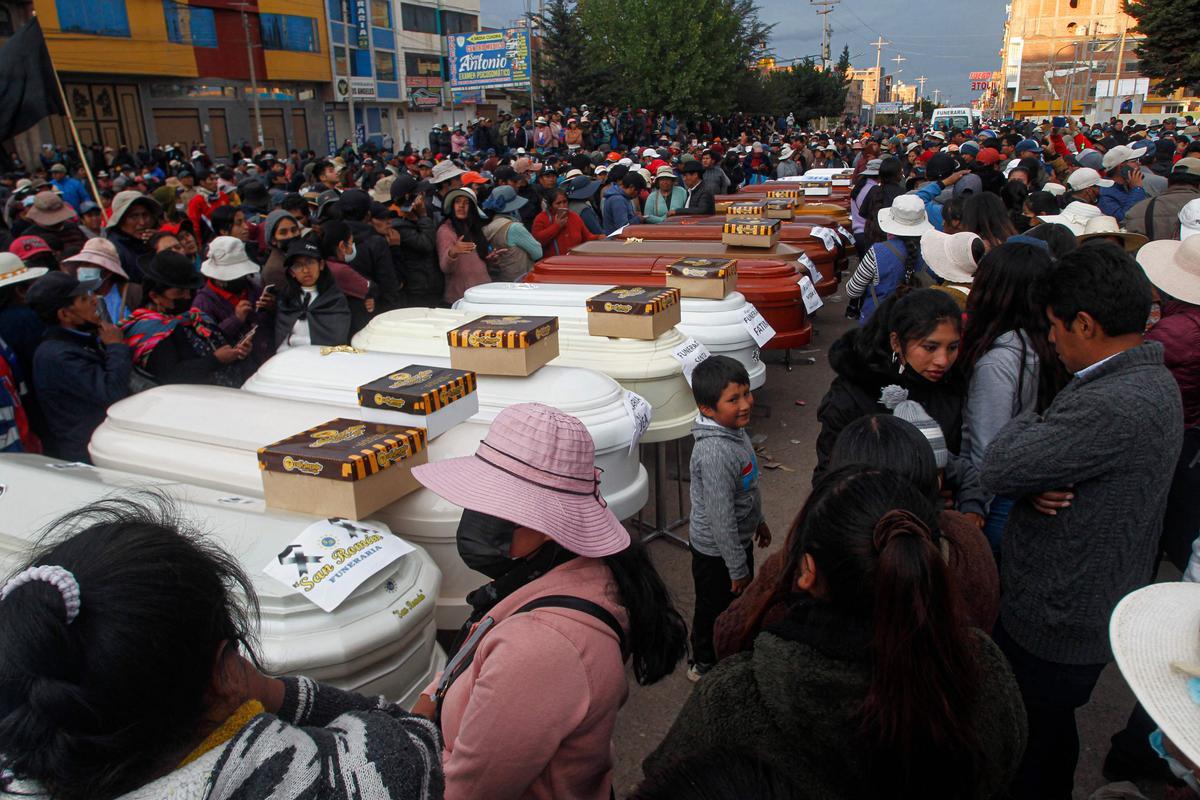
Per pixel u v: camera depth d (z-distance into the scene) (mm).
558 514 1631
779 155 19734
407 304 6645
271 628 2080
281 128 35156
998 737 1377
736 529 3033
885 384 2756
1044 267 2590
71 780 923
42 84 6680
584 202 9703
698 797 1110
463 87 32250
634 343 4273
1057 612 2053
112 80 28234
